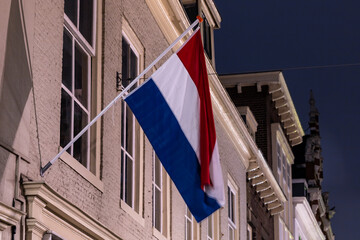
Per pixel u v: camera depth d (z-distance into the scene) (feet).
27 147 51.03
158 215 83.82
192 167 60.95
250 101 172.96
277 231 162.50
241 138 124.57
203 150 61.41
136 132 77.10
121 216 69.00
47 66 54.75
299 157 254.27
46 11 55.01
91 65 65.51
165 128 60.29
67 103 59.52
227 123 116.98
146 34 80.38
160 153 60.08
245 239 128.67
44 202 51.88
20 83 50.49
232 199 124.36
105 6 67.72
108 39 67.92
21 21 51.13
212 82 105.60
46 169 52.85
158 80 60.44
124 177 72.33
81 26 64.08
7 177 48.37
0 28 48.37
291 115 184.34
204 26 113.19
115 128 68.54
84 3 64.85
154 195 82.23
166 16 85.56
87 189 61.16
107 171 65.98
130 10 75.25
